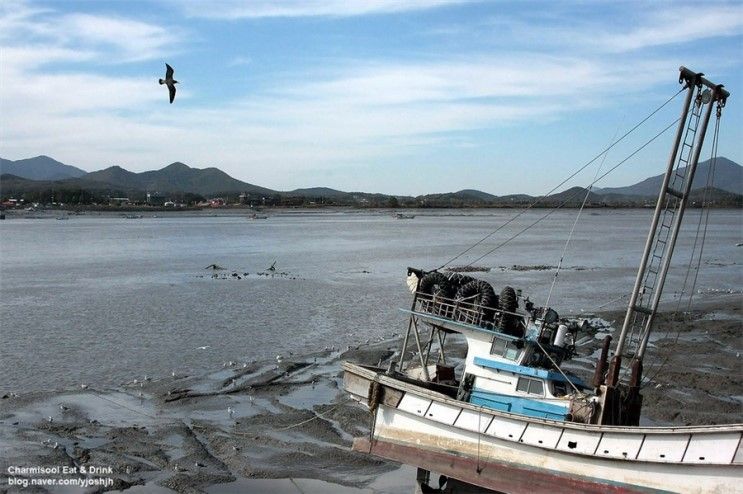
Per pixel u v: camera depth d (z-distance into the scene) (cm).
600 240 16650
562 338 2709
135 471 2664
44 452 2792
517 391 2658
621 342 2536
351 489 2633
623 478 2245
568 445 2353
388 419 2805
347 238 16888
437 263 10719
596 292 7631
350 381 2952
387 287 7825
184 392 3641
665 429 2162
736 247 14362
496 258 11756
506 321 2708
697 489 2111
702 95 2544
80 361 4334
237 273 9162
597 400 2491
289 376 3978
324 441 3030
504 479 2484
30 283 7962
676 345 4894
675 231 2594
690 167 2572
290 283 8125
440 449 2642
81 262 10500
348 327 5516
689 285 8338
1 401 3466
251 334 5188
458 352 4662
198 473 2666
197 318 5806
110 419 3234
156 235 17850
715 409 3478
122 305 6431
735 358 4509
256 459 2828
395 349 4697
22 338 4959
